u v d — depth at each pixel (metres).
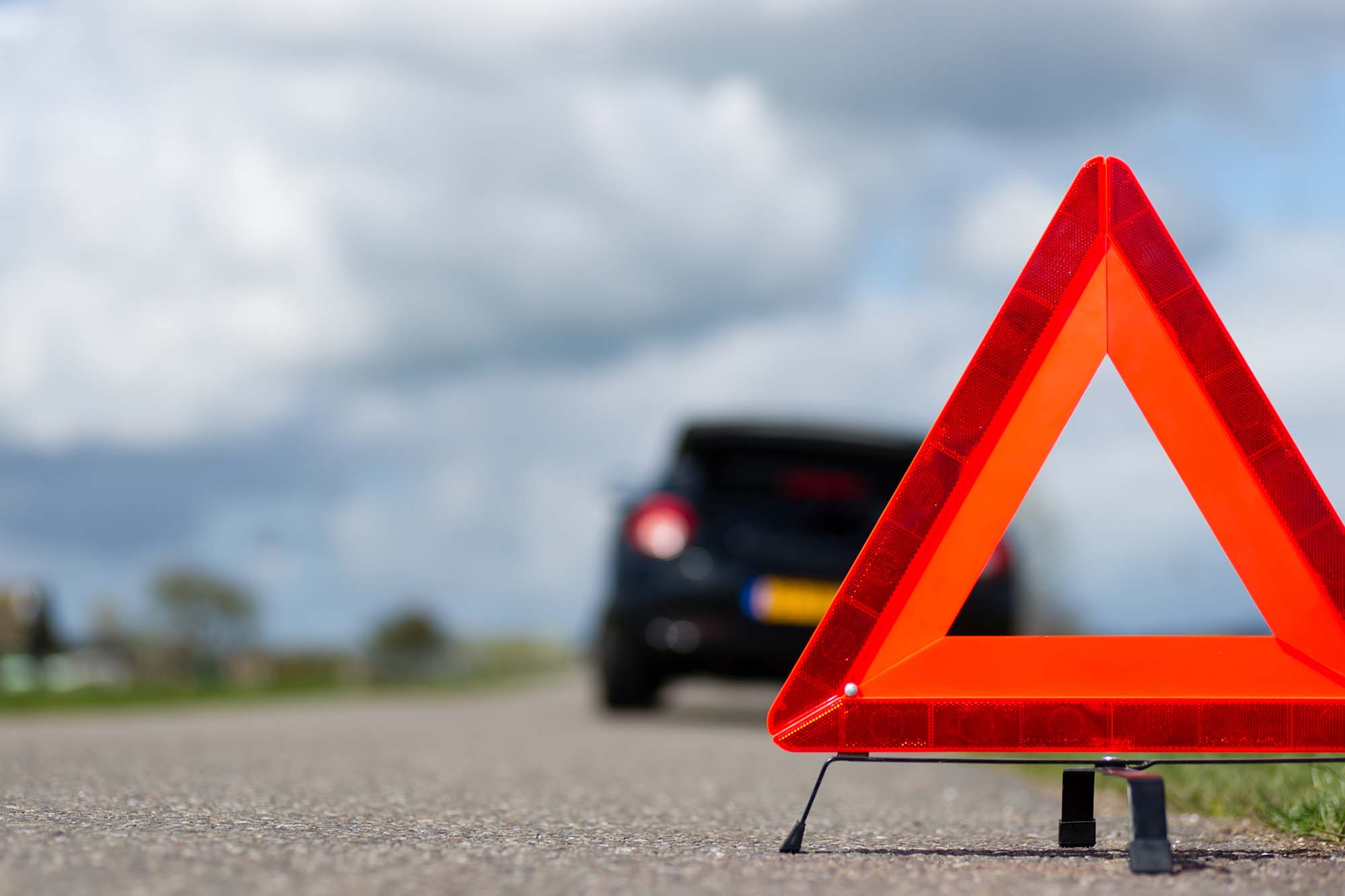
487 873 2.47
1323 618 2.86
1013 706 2.86
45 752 5.72
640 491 8.59
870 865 2.67
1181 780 4.38
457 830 3.16
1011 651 2.88
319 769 5.04
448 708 13.62
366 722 9.84
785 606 8.09
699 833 3.23
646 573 8.23
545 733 8.02
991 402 2.91
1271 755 4.17
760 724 9.20
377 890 2.25
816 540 8.16
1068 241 2.93
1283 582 2.87
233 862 2.49
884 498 8.23
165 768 4.88
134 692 20.17
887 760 2.86
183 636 45.66
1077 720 2.86
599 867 2.58
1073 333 2.93
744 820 3.57
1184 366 2.90
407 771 5.02
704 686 20.27
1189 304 2.91
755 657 8.20
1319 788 3.51
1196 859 2.74
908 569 2.89
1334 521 2.86
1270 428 2.88
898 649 2.88
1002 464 2.90
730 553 8.15
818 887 2.39
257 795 3.90
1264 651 2.87
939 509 2.89
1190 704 2.85
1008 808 4.07
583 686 35.94
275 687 31.39
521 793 4.21
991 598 7.98
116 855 2.52
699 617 8.14
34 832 2.82
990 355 2.92
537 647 64.56
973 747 2.86
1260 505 2.88
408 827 3.20
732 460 8.34
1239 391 2.89
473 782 4.58
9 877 2.27
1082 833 3.01
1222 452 2.89
